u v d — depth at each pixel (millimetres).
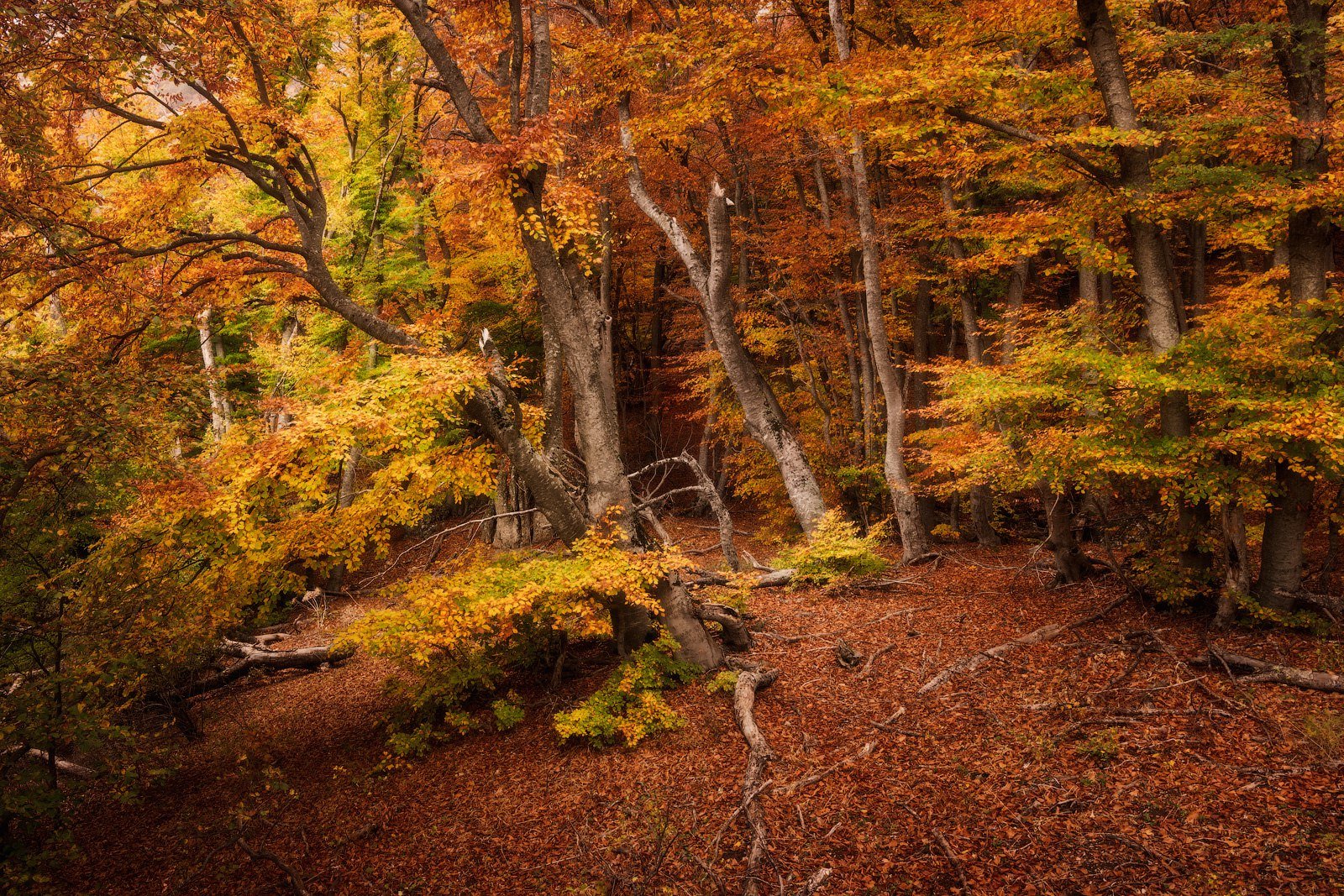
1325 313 7129
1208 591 7875
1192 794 5270
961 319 17766
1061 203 9164
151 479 7469
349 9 14914
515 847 6270
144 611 7457
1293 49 7395
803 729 7480
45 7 5715
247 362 18516
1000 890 4742
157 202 9719
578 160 13828
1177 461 7207
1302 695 6156
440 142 17031
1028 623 9195
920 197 15188
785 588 12688
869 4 14945
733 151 16688
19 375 6500
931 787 6023
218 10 7125
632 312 25734
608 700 7988
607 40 11953
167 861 6879
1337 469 6535
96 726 6680
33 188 6867
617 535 8742
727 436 20797
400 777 7902
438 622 7723
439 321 9391
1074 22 8367
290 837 6969
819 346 17156
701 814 6258
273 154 9141
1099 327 8734
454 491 9195
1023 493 17188
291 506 10430
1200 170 7262
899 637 9625
